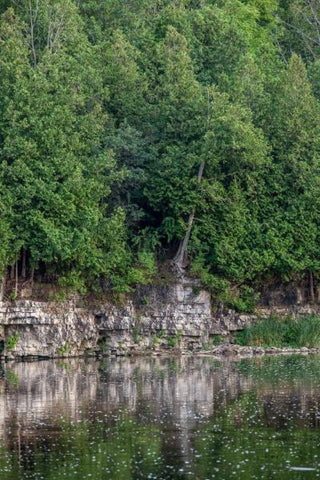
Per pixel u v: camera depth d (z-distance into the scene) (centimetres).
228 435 7812
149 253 14088
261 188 14750
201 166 14088
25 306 12875
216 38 15912
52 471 6925
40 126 13100
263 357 13062
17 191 12812
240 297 14688
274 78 16050
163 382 10438
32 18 14850
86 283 13600
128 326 13662
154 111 14738
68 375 11094
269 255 14538
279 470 6900
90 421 8338
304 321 14425
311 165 15088
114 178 13712
